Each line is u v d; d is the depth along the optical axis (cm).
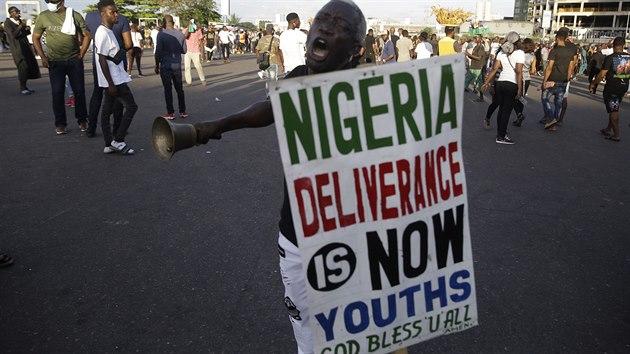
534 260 365
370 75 145
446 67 153
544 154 689
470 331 279
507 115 739
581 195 515
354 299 154
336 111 144
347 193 148
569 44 846
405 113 150
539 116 1024
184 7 4950
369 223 152
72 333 273
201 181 529
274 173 560
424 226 158
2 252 365
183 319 288
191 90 1245
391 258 156
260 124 171
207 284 325
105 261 354
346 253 151
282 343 268
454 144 160
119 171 556
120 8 4656
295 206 144
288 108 139
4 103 941
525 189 529
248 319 288
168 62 825
